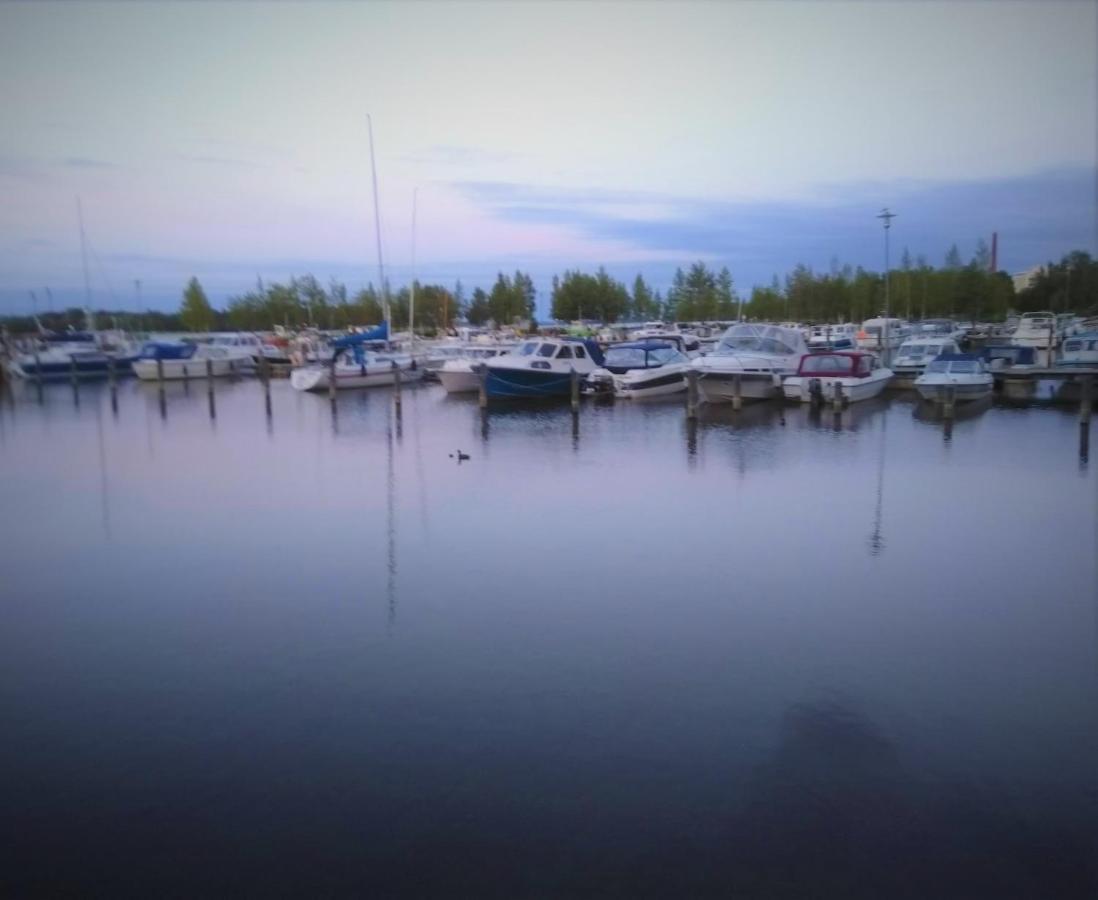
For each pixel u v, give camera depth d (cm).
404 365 3912
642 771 646
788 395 2972
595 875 538
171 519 1424
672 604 994
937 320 6219
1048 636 897
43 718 737
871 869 544
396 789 626
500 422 2708
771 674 808
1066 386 3098
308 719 728
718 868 544
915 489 1620
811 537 1277
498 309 8800
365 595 1035
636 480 1728
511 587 1057
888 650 862
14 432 2553
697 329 7044
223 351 4559
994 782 632
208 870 544
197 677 813
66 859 555
